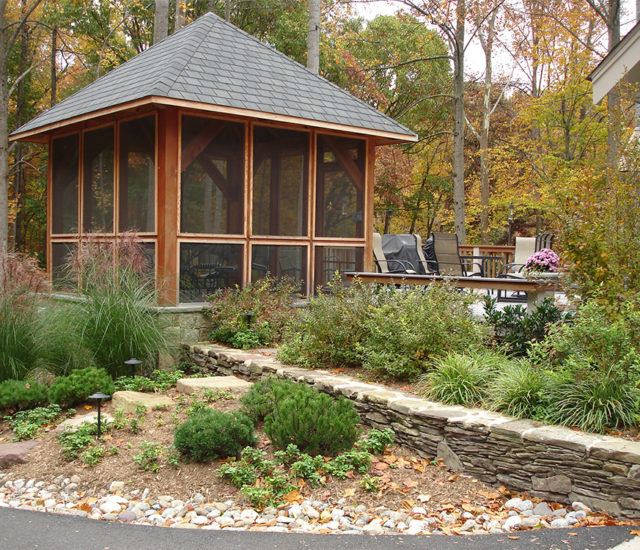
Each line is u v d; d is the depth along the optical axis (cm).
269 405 497
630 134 666
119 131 814
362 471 417
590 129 1780
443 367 491
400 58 2398
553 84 1812
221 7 2369
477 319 582
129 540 339
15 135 977
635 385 406
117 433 507
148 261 759
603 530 337
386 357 539
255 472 418
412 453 455
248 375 643
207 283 777
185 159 751
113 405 596
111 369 675
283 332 744
